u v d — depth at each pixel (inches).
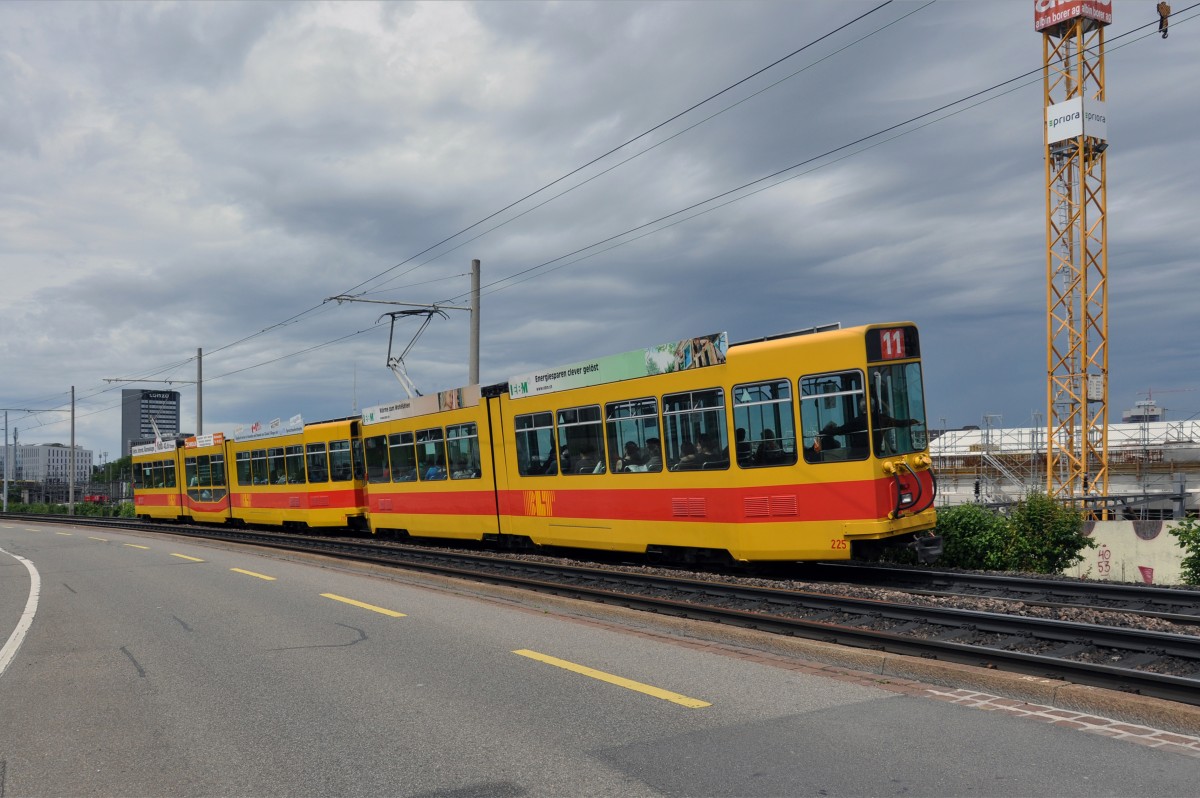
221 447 1344.7
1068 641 321.4
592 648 333.4
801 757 204.2
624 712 245.6
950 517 672.4
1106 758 197.5
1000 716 230.8
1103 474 1699.1
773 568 576.7
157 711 267.1
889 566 554.3
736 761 203.5
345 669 311.1
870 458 482.0
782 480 507.8
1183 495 1507.1
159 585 593.9
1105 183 1710.1
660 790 188.1
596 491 625.9
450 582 546.6
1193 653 289.9
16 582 662.5
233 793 197.0
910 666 276.4
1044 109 1763.0
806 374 503.2
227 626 412.5
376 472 930.1
